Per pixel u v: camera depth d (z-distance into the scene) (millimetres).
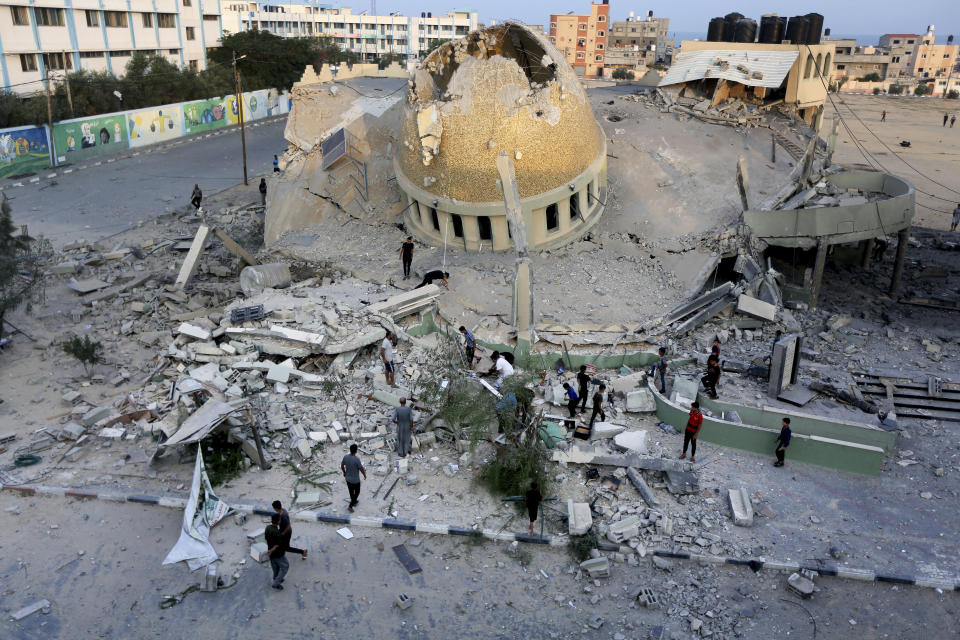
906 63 167625
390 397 18609
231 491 15656
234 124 66125
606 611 12812
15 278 26453
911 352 22438
